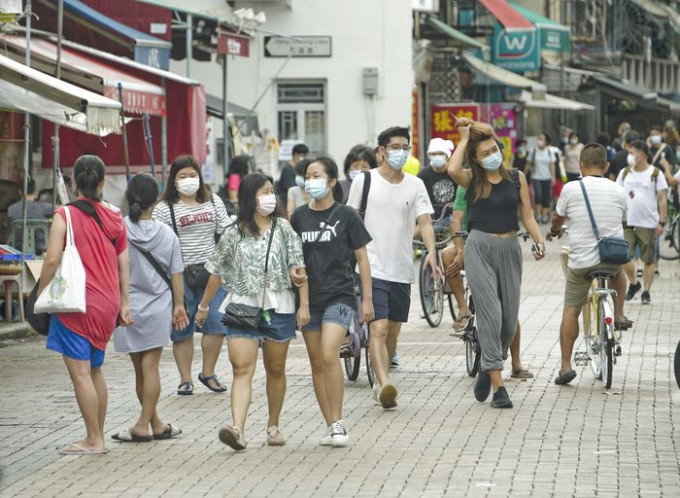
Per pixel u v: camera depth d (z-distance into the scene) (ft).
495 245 57.26
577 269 61.52
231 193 104.06
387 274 57.93
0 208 101.45
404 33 159.43
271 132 159.74
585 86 267.59
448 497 41.86
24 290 87.81
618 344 62.13
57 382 67.00
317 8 158.81
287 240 49.62
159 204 61.72
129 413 58.23
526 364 69.15
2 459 49.32
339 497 42.22
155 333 52.03
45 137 112.06
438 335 82.23
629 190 95.96
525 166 191.62
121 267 50.34
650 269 96.12
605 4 279.90
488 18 213.66
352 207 54.34
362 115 159.74
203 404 60.23
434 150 80.94
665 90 326.03
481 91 216.54
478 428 52.75
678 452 47.80
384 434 52.11
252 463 47.65
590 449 48.44
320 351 50.85
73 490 44.06
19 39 101.40
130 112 104.63
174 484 44.68
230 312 49.19
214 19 122.62
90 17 113.80
